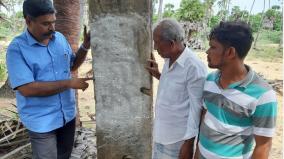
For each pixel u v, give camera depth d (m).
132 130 2.43
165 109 2.88
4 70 12.48
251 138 2.12
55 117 3.01
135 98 2.37
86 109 8.42
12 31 29.78
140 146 2.47
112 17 2.23
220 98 2.07
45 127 2.96
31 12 2.61
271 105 1.93
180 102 2.78
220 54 1.97
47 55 2.86
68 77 3.10
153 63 2.45
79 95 9.79
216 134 2.12
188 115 2.76
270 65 18.00
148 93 2.39
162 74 2.90
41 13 2.61
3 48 20.39
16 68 2.74
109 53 2.29
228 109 2.04
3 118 5.26
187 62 2.64
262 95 1.94
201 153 2.27
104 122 2.43
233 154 2.12
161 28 2.60
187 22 26.41
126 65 2.30
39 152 3.01
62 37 3.09
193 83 2.60
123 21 2.23
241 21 2.01
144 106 2.40
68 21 4.72
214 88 2.12
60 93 3.01
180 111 2.79
